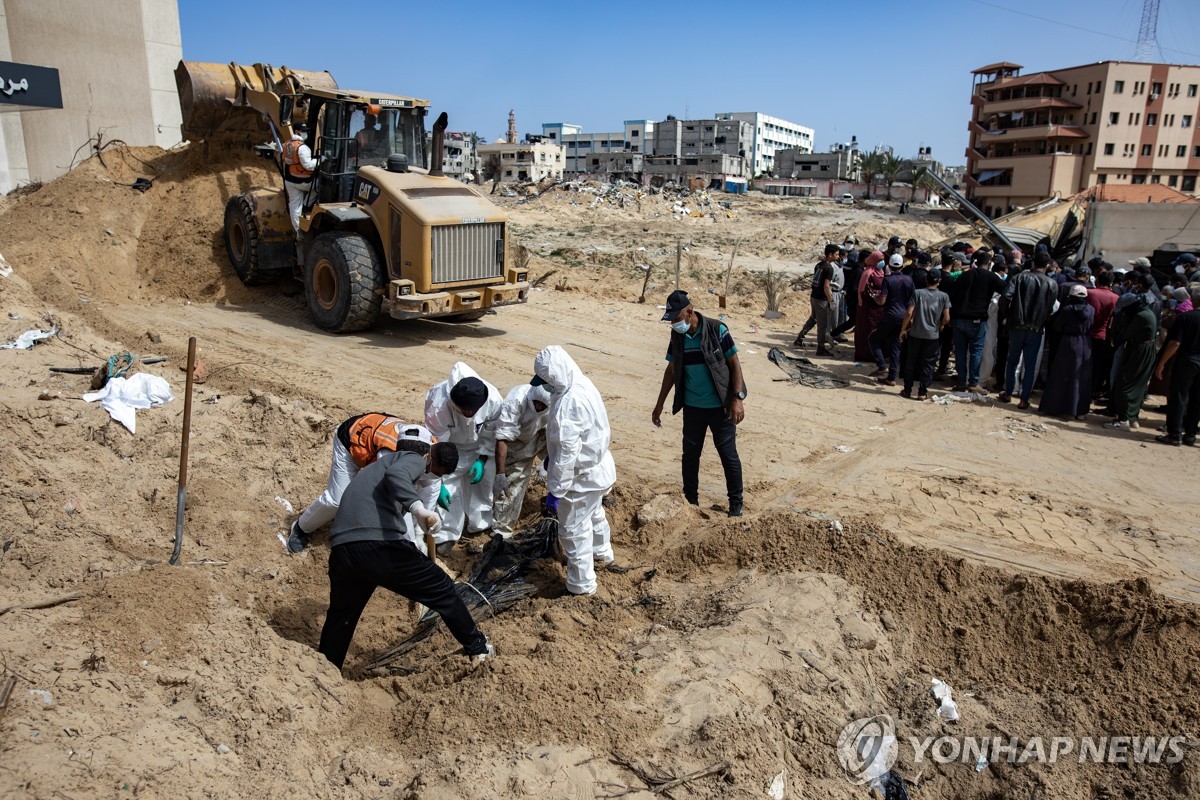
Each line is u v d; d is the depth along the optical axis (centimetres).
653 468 739
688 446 634
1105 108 6156
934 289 967
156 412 699
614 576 559
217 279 1320
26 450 591
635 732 381
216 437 686
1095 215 1769
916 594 518
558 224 4259
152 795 305
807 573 531
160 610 431
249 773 342
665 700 406
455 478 597
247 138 1456
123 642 401
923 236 4625
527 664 426
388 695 445
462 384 530
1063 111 6419
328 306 1155
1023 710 449
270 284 1366
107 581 451
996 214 6769
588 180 7581
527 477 617
